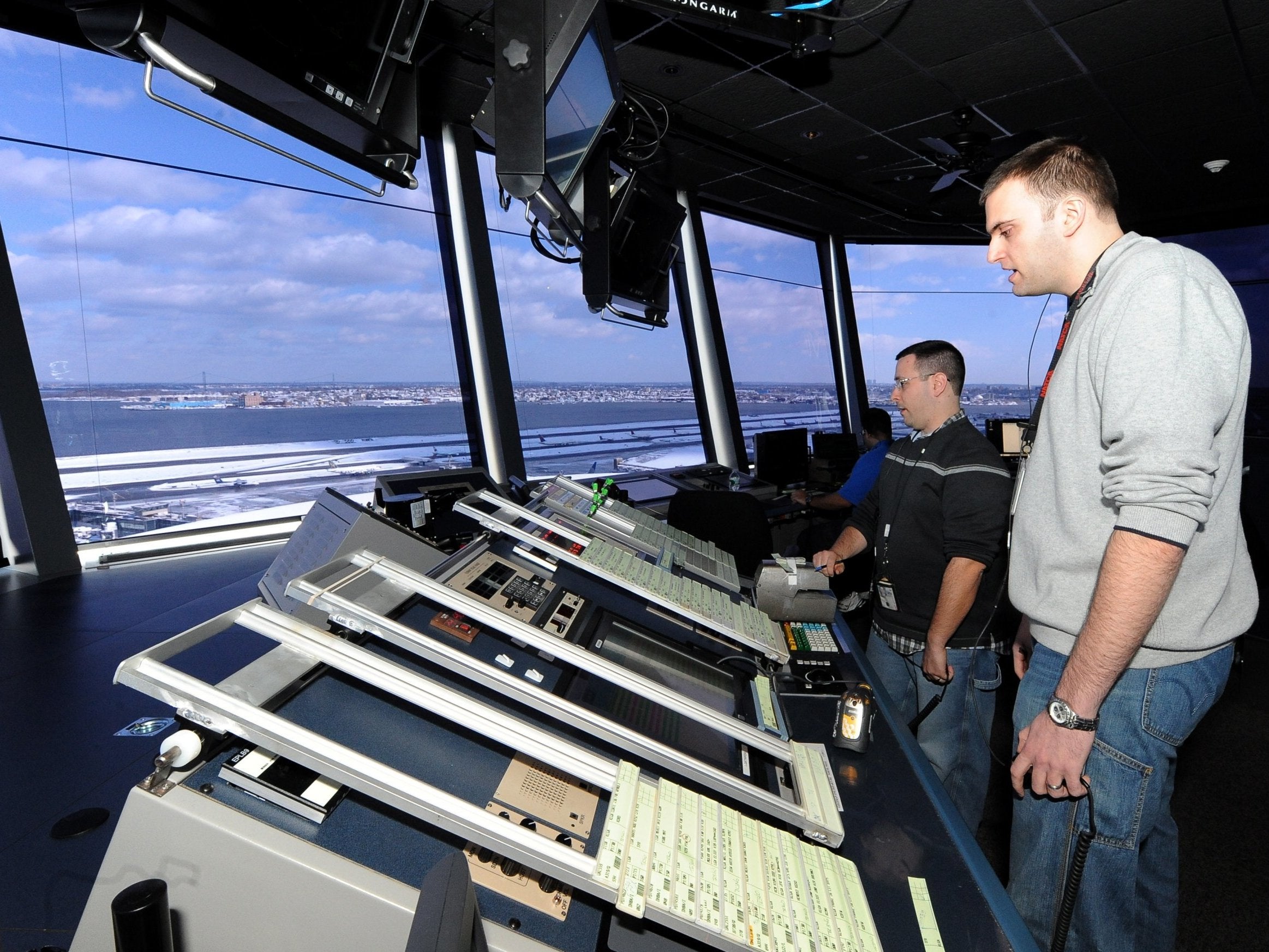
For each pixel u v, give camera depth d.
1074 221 1.21
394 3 1.48
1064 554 1.20
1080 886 1.19
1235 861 2.30
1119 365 1.07
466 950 0.43
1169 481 0.99
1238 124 4.55
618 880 0.67
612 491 2.94
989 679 2.02
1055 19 3.30
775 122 4.48
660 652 1.27
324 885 0.65
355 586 0.96
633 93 2.88
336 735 0.77
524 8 1.56
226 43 1.10
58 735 1.73
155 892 0.58
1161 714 1.14
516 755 0.88
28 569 3.15
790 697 1.43
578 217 2.26
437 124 4.20
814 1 2.73
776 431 5.38
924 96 4.12
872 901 0.83
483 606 1.02
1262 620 4.53
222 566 3.35
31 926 1.13
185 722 0.73
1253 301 6.21
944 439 2.02
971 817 2.00
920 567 2.04
